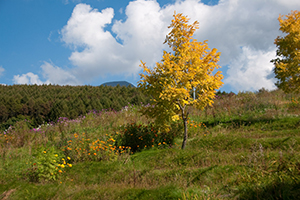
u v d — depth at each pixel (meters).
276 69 11.51
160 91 7.93
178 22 8.45
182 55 8.05
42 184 5.66
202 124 11.53
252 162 5.36
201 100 8.38
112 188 4.99
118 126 12.40
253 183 4.23
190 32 8.42
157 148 9.23
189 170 5.65
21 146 11.45
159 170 6.21
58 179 6.32
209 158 6.53
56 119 19.56
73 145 8.92
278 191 3.62
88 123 14.38
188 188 4.43
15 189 5.12
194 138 9.55
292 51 11.30
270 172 4.53
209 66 8.00
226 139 8.34
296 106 12.08
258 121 10.66
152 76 8.13
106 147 8.37
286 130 8.87
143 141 9.73
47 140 11.55
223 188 4.32
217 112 13.16
